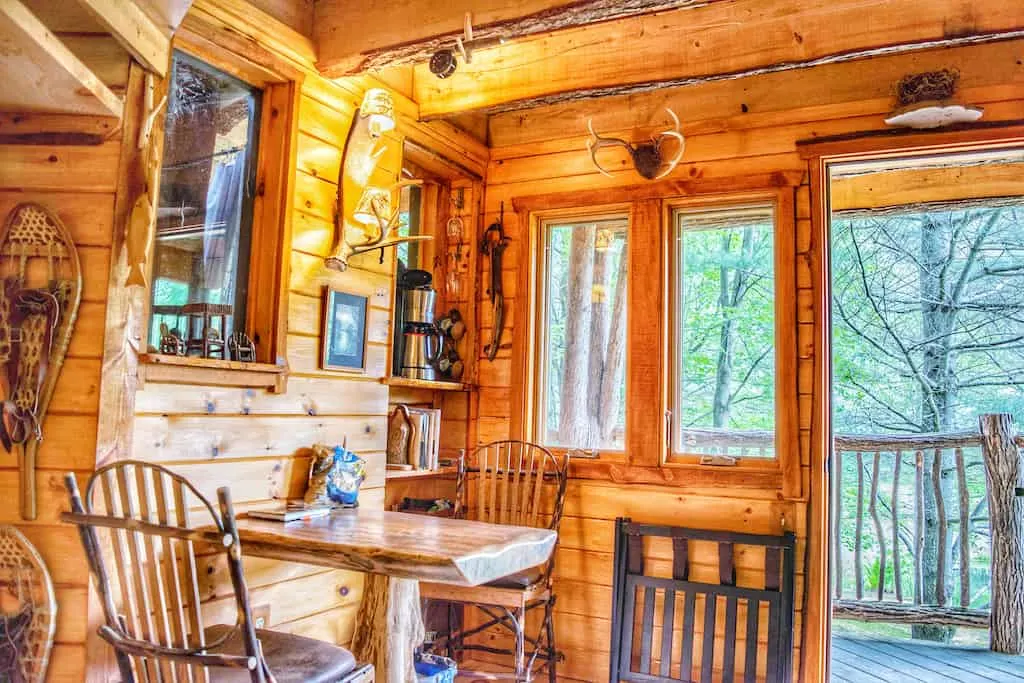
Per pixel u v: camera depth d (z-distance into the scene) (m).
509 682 3.53
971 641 6.11
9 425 1.90
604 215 3.83
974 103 3.10
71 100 1.91
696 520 3.40
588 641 3.55
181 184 2.51
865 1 2.64
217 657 1.59
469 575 1.97
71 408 1.94
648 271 3.59
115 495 1.96
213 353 2.51
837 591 4.77
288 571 2.72
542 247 3.94
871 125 3.25
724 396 3.48
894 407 6.84
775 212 3.44
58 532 1.90
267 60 2.67
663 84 3.01
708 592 3.27
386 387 3.29
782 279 3.33
